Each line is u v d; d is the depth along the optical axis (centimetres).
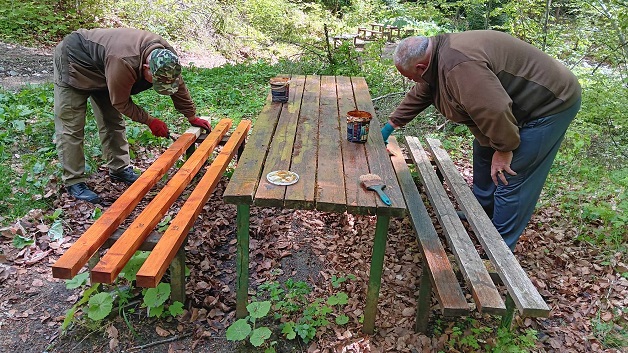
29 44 907
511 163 291
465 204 307
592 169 481
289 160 267
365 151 285
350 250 340
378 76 726
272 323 265
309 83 454
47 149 430
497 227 310
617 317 284
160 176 318
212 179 312
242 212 238
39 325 255
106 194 384
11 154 422
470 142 557
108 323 256
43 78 700
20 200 351
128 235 240
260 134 306
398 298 291
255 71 800
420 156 397
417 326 260
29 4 984
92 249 230
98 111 375
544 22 722
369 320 258
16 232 318
